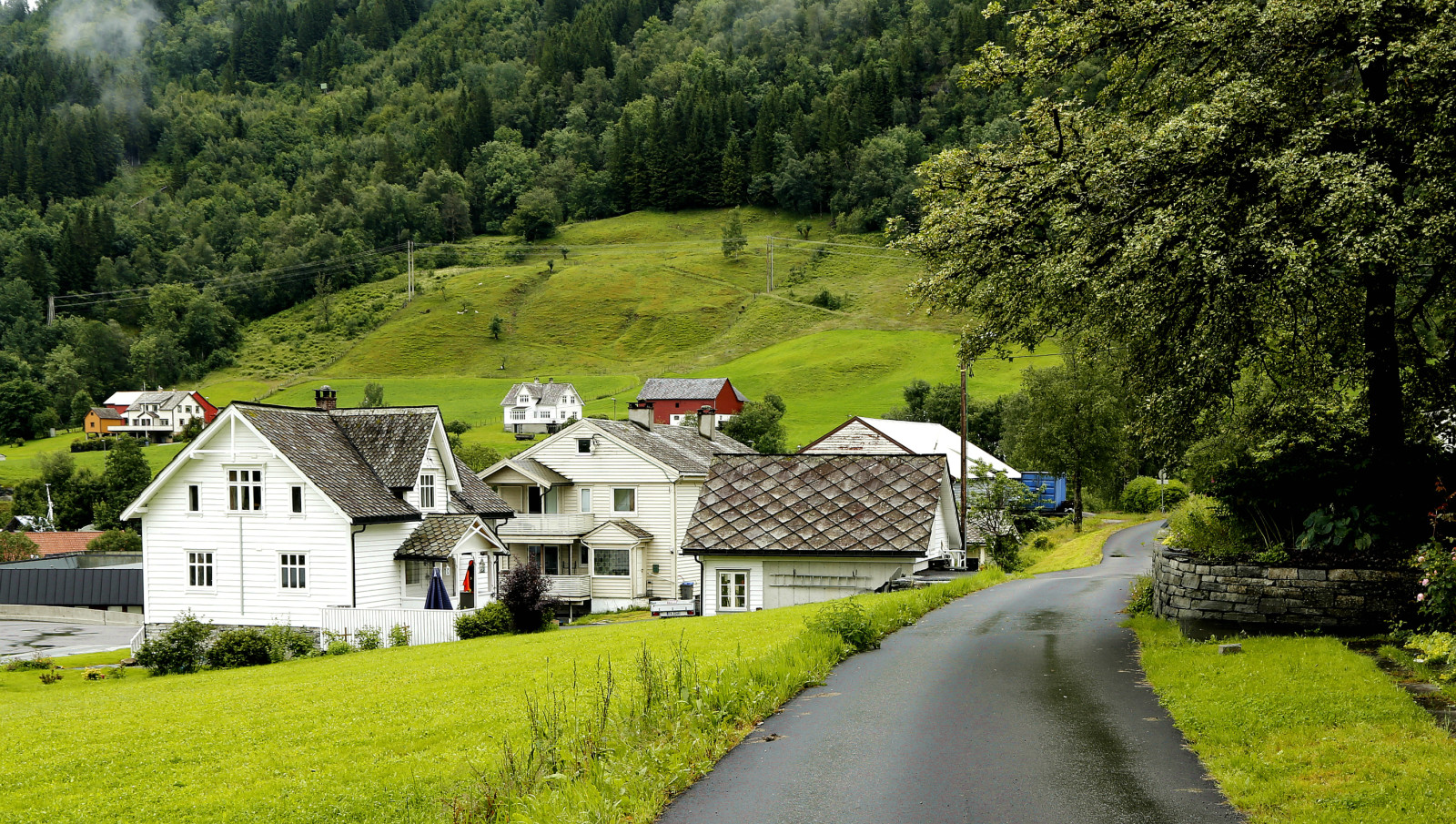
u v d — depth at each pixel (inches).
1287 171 525.3
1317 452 692.7
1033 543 2304.4
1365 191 506.9
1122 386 729.6
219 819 374.9
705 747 423.2
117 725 596.1
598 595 1813.5
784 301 7726.4
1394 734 388.2
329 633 1222.3
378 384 6510.8
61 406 6456.7
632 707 464.4
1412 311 682.8
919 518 1264.8
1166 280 574.2
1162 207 587.2
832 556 1250.0
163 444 5231.3
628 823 335.9
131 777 454.9
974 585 1179.9
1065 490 3117.6
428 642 1186.0
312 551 1279.5
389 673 746.8
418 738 489.7
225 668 1048.2
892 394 5039.4
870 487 1330.0
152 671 1096.2
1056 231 627.2
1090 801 344.8
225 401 6412.4
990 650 674.8
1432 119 564.1
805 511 1314.0
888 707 503.8
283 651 1087.6
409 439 1419.8
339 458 1363.2
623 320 7765.8
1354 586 614.5
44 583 1963.6
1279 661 537.0
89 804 408.2
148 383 7066.9
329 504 1270.9
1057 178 634.2
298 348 7815.0
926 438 2674.7
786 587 1277.1
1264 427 751.7
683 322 7588.6
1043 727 450.3
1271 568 642.2
